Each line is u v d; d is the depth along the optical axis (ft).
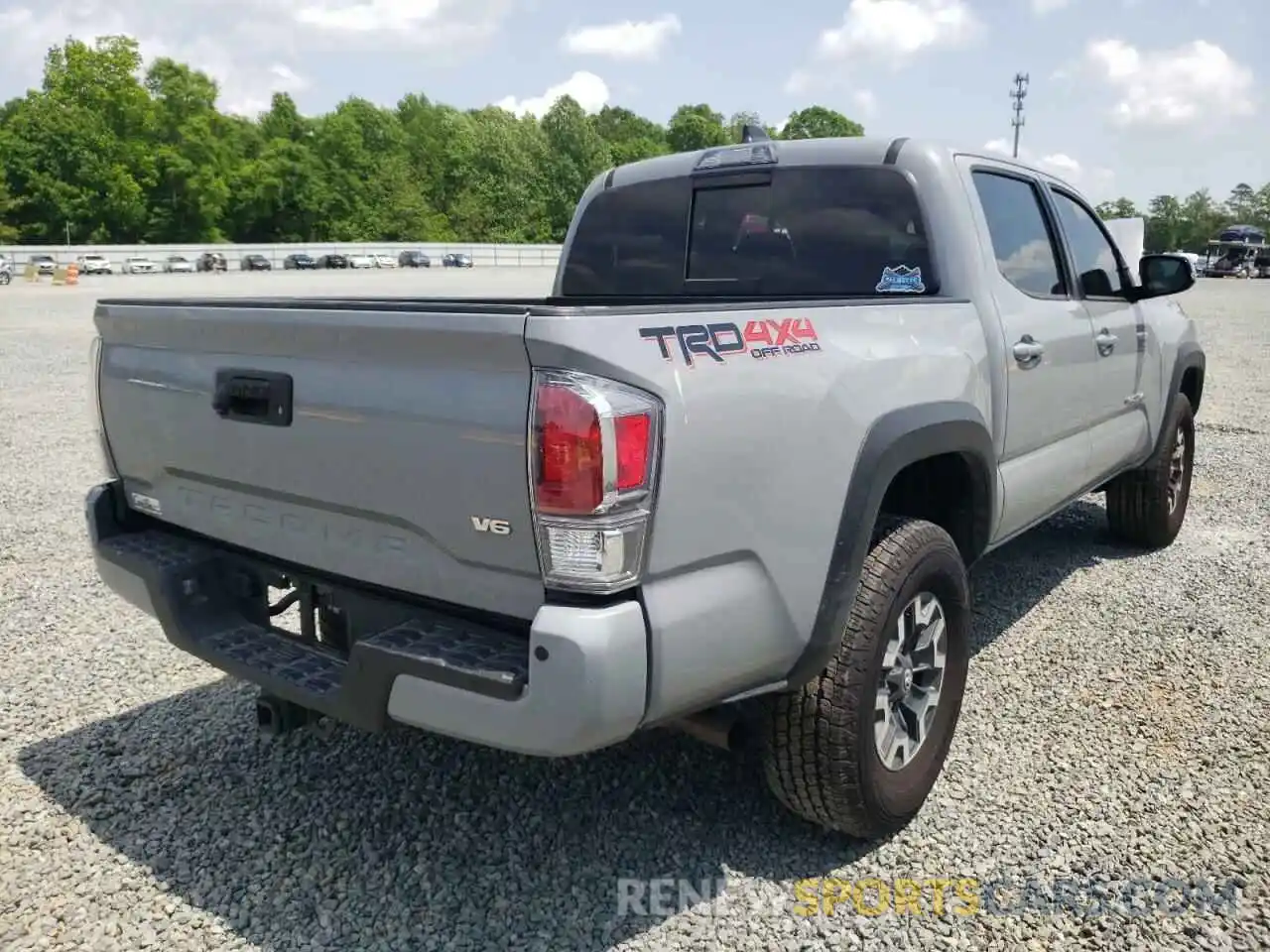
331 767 11.37
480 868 9.48
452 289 118.32
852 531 8.79
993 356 11.69
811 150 12.87
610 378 6.99
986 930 8.57
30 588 17.28
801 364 8.52
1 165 274.57
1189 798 10.52
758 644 8.18
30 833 10.11
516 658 7.43
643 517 7.18
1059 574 17.81
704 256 13.84
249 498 9.32
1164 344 17.61
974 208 12.21
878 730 9.50
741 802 10.54
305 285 135.74
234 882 9.32
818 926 8.64
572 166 344.69
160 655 14.51
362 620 8.77
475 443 7.30
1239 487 24.43
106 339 10.63
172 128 310.04
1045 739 11.80
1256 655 14.14
